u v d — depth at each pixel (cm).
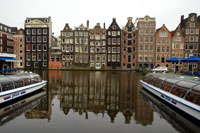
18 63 4422
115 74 2806
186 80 859
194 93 712
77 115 728
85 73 2986
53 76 2314
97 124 633
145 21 4138
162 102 948
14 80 982
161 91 991
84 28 4338
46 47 4306
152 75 1297
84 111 783
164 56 4091
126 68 4284
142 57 4175
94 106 863
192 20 3966
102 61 4325
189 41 4000
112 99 1008
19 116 704
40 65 4331
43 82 1285
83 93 1170
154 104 905
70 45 4338
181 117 711
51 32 4703
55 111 775
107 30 4309
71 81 1783
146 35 4147
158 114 750
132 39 4316
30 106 845
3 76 987
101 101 961
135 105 887
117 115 735
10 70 2128
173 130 588
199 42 3956
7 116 699
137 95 1120
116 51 4297
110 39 4306
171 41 4059
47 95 1093
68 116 713
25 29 4325
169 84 972
